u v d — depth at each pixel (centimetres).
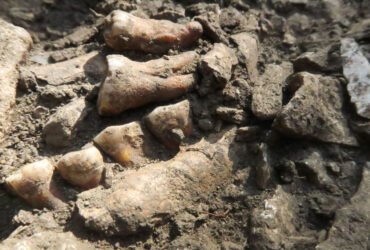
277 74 17
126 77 15
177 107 15
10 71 17
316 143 15
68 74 17
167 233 14
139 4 20
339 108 15
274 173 15
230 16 19
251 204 14
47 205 14
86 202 14
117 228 13
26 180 14
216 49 17
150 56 17
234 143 16
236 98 16
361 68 16
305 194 14
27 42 18
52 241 13
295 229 14
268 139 15
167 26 17
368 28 18
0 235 14
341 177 15
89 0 20
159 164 15
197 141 16
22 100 16
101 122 16
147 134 15
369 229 13
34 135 16
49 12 20
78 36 19
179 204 14
